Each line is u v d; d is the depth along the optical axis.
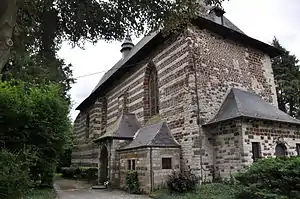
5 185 5.40
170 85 12.77
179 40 12.49
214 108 11.64
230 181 9.80
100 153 15.28
